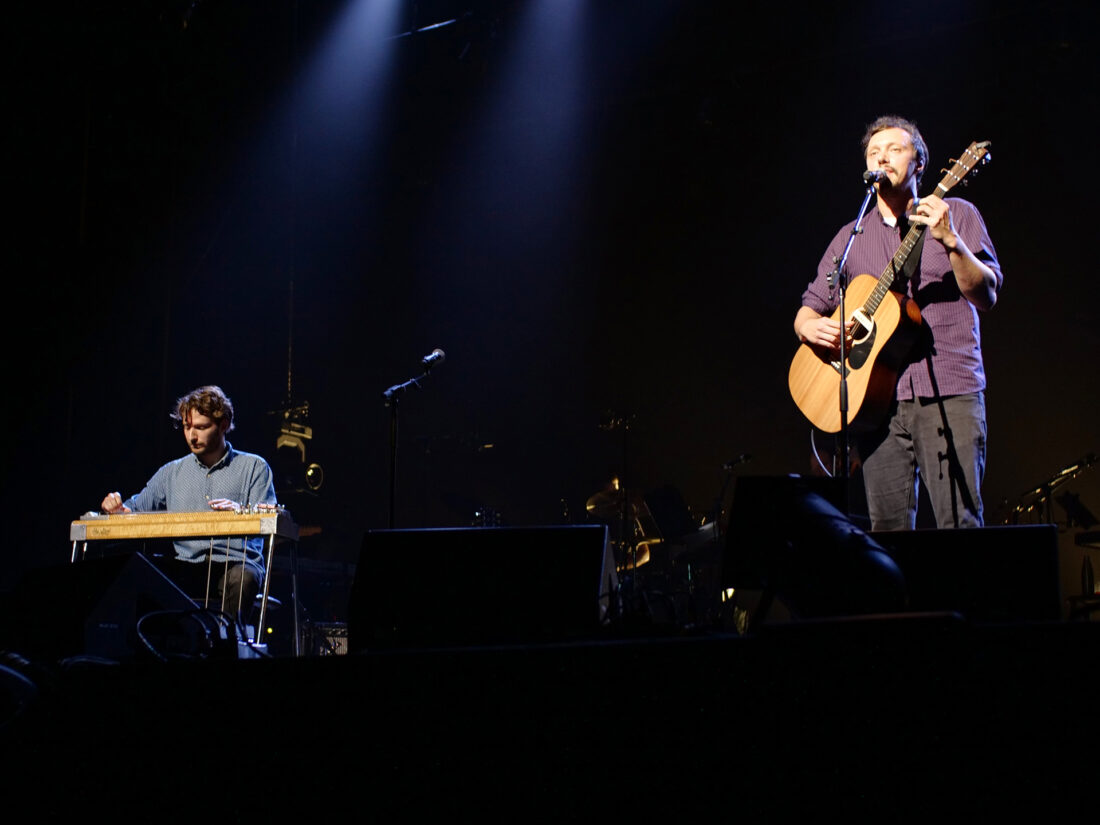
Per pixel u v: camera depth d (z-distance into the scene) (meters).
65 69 6.66
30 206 6.59
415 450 9.58
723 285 9.02
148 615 2.76
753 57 8.20
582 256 9.47
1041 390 7.85
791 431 8.65
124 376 7.09
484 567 2.52
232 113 7.75
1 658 2.50
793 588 2.24
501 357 9.60
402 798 1.89
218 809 1.94
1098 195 7.75
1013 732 1.74
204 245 7.86
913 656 1.78
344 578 6.67
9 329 6.54
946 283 3.33
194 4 6.96
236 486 4.57
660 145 9.20
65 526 6.68
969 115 8.04
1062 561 7.26
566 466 9.28
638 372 9.22
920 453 3.31
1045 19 7.41
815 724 1.79
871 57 8.14
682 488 8.89
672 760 1.82
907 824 1.74
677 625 2.46
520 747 1.87
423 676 1.92
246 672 1.98
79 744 1.98
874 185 3.46
